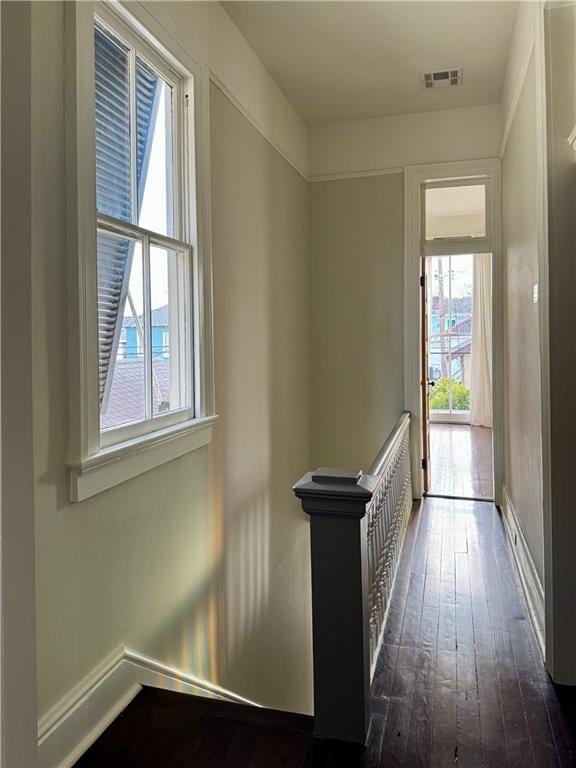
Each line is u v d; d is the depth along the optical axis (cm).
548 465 217
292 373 433
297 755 167
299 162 454
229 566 299
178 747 171
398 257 466
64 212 168
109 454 182
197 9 264
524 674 216
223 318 298
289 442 422
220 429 291
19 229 150
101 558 184
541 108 221
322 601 172
